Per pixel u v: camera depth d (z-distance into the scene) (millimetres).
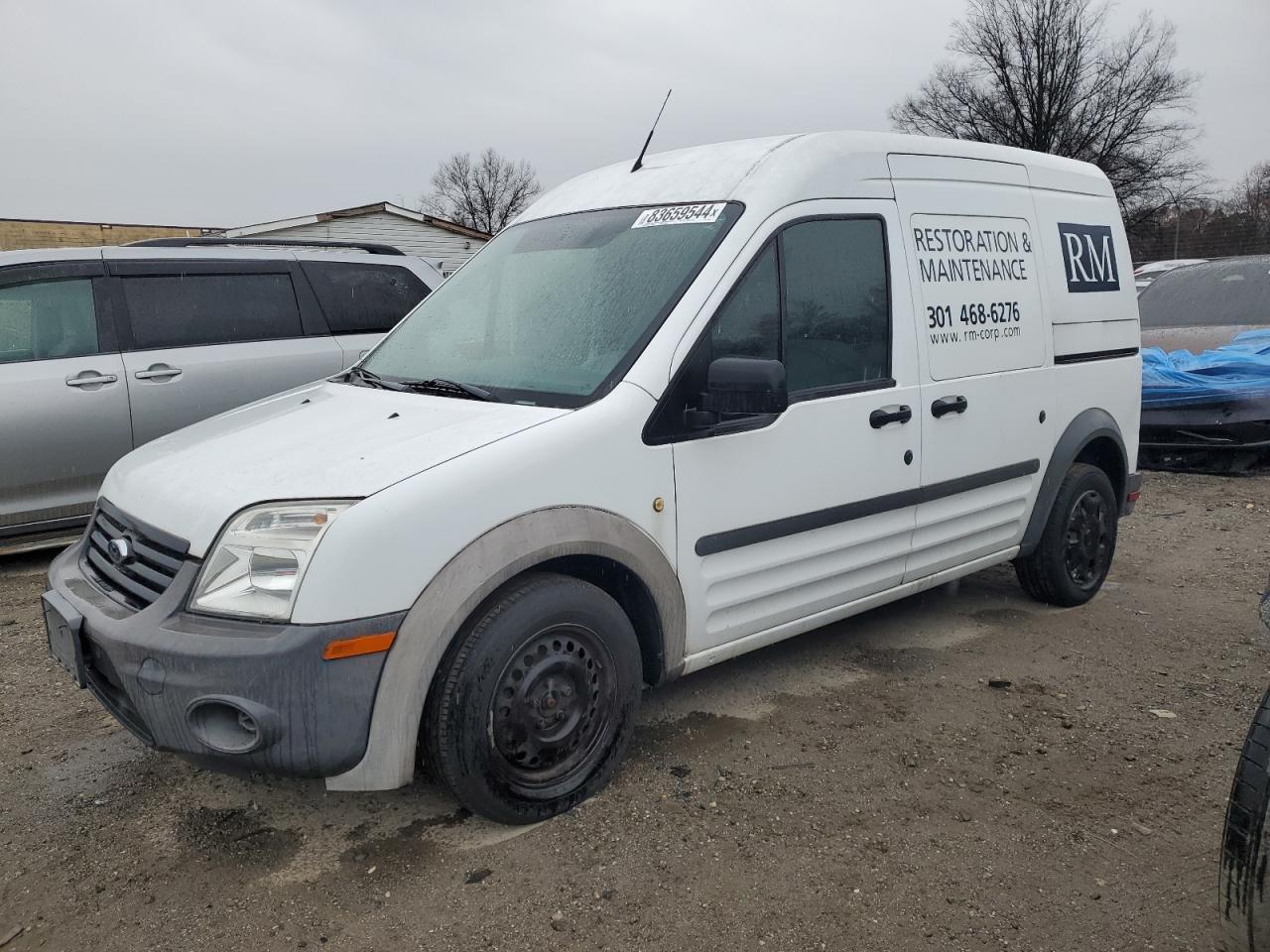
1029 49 43375
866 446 3852
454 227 30656
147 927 2662
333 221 29016
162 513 2990
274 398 4035
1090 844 3004
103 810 3246
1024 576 5074
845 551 3881
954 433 4230
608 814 3143
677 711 3902
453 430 3049
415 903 2730
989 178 4566
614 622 3160
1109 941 2576
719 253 3432
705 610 3445
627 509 3146
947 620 4969
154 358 6285
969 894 2760
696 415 3271
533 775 3059
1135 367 5375
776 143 3812
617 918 2658
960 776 3396
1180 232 32781
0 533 5875
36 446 5879
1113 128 42688
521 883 2809
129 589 2947
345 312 7156
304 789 3344
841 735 3699
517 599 2916
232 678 2584
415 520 2713
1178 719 3840
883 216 4004
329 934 2617
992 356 4426
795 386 3646
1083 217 5133
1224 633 4789
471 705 2838
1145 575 5750
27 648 4738
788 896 2746
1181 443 8258
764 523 3539
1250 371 7973
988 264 4445
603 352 3334
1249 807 2117
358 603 2639
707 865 2885
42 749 3688
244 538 2717
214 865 2932
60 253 6172
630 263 3596
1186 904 2719
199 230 31234
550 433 3000
